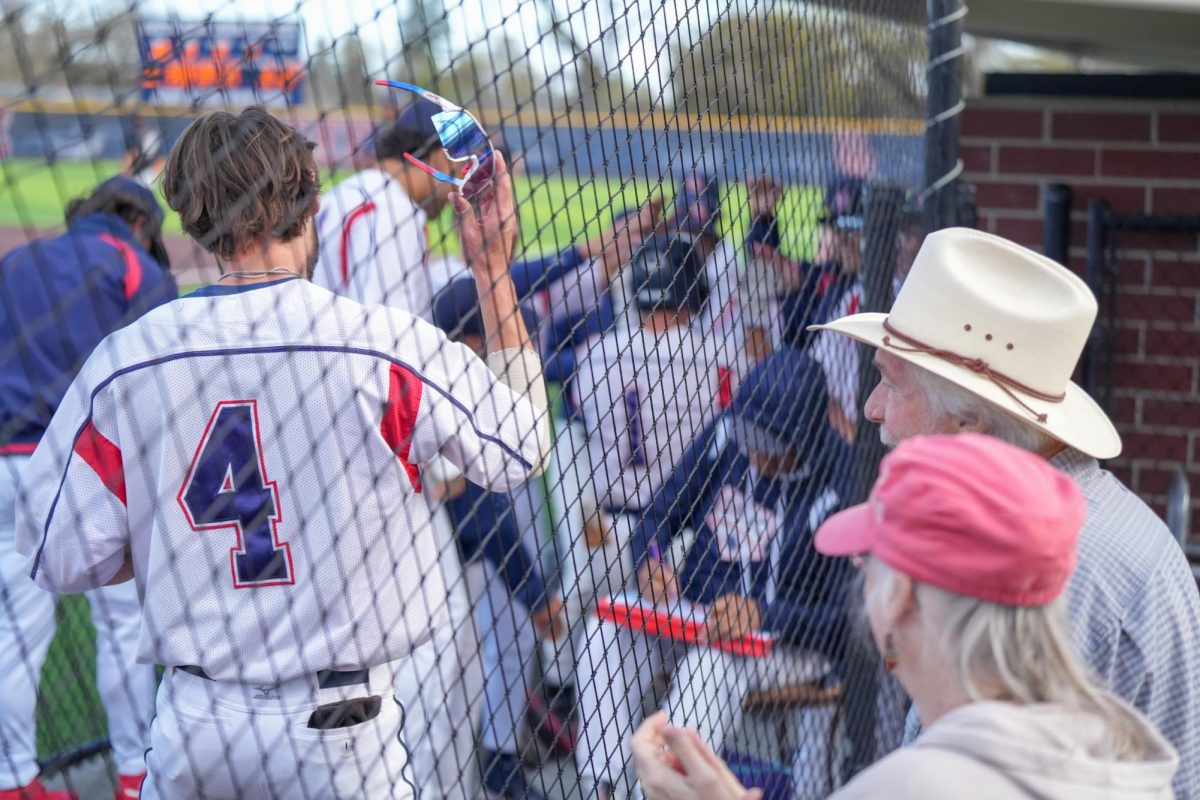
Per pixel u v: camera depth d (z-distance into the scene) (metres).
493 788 2.87
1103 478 1.82
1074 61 5.94
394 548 1.80
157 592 1.75
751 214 2.25
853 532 1.29
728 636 2.35
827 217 2.57
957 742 1.16
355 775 1.81
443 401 1.79
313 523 1.74
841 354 2.68
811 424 2.48
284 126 1.76
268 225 1.74
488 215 1.86
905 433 1.91
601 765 2.43
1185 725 1.70
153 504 1.75
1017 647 1.18
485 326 1.93
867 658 2.73
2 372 2.47
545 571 3.16
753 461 2.39
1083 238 4.58
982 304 1.81
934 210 3.30
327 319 1.75
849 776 2.67
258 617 1.75
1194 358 4.54
